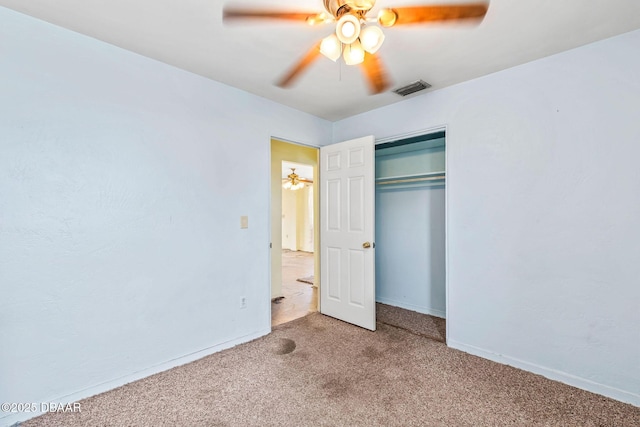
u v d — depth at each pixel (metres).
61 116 1.79
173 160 2.26
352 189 3.12
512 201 2.26
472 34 1.83
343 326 3.07
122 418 1.68
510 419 1.67
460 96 2.53
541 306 2.14
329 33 1.83
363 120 3.29
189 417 1.69
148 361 2.12
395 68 2.27
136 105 2.08
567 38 1.88
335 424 1.63
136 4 1.57
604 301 1.91
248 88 2.65
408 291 3.70
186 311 2.32
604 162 1.90
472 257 2.47
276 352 2.48
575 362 2.00
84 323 1.87
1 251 1.61
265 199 2.88
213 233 2.49
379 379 2.07
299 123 3.21
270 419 1.67
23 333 1.67
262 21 1.72
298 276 5.58
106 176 1.95
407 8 1.60
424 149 3.48
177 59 2.16
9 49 1.63
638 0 1.53
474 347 2.46
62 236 1.79
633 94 1.81
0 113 1.61
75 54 1.83
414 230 3.64
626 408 1.77
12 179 1.64
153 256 2.15
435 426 1.62
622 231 1.85
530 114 2.18
